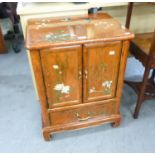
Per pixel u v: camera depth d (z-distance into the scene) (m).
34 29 1.12
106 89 1.25
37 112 1.63
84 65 1.10
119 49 1.09
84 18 1.27
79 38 1.01
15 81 2.02
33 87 1.93
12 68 2.24
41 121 1.51
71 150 1.32
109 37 1.02
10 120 1.56
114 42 1.05
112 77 1.21
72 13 1.32
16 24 2.61
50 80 1.11
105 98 1.30
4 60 2.41
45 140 1.38
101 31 1.09
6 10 2.39
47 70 1.07
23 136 1.43
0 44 2.48
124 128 1.47
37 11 1.25
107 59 1.11
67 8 1.28
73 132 1.44
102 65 1.13
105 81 1.21
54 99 1.20
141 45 1.42
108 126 1.49
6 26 2.94
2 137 1.42
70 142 1.37
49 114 1.26
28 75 2.11
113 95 1.30
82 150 1.32
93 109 1.33
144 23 2.04
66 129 1.36
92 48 1.04
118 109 1.39
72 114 1.31
